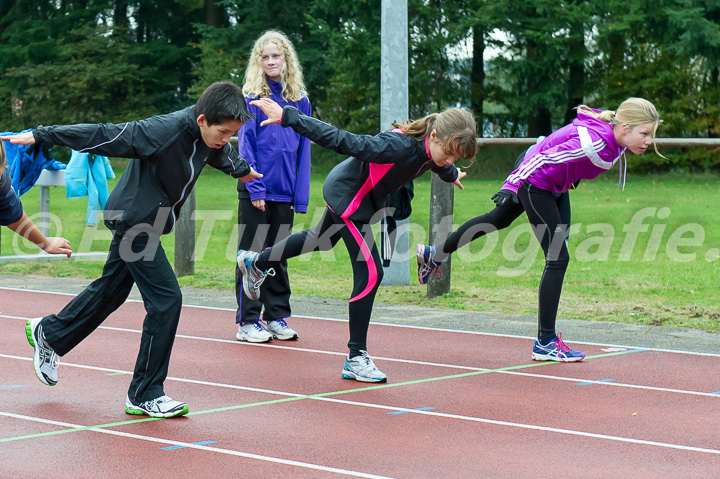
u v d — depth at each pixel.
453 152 4.95
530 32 28.69
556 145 5.76
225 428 4.28
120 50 38.34
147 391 4.50
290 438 4.12
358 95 32.94
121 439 4.07
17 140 4.09
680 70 30.39
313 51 34.50
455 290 9.20
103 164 10.70
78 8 40.94
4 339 6.61
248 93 6.35
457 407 4.74
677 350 6.36
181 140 4.34
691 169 29.81
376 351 6.32
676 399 4.97
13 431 4.18
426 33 30.33
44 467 3.64
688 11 27.56
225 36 36.34
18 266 11.14
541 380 5.43
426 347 6.48
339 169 5.42
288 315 6.79
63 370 5.61
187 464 3.70
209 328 7.23
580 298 8.70
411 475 3.60
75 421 4.38
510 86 33.31
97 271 10.84
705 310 7.93
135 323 7.41
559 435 4.22
